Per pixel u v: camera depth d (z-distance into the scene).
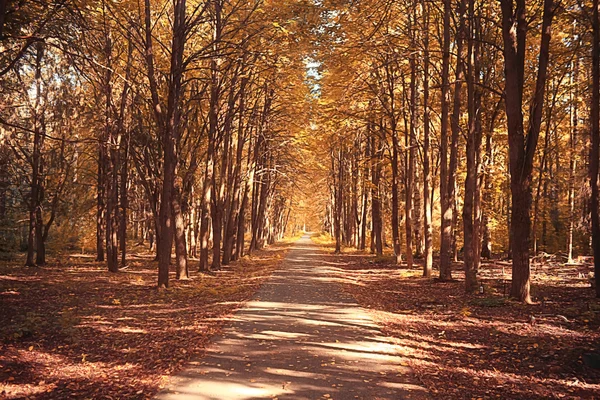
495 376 6.22
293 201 75.69
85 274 20.19
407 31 19.12
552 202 29.80
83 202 28.77
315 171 42.75
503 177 23.12
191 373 6.23
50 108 22.78
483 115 20.38
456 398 5.41
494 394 5.54
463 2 14.65
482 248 28.86
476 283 14.38
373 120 23.27
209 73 20.83
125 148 21.70
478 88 18.83
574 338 7.93
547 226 30.89
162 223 15.65
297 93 24.88
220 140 22.89
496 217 26.92
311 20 15.97
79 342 7.77
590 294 12.77
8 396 5.20
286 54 18.16
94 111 21.81
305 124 27.00
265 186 39.06
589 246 27.52
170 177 15.77
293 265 26.72
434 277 18.48
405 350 7.65
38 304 11.84
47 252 31.62
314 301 12.98
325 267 25.69
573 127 23.48
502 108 19.33
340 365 6.67
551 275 18.34
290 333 8.72
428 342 8.29
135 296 13.66
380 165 28.00
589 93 17.77
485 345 7.93
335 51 18.42
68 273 20.48
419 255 30.06
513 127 11.73
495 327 9.20
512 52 11.68
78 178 27.86
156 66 19.39
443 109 16.95
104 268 23.42
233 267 25.09
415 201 28.70
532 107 11.63
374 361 6.93
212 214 23.64
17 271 20.62
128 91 20.91
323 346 7.77
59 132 23.62
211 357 7.02
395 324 9.89
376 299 13.81
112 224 21.91
